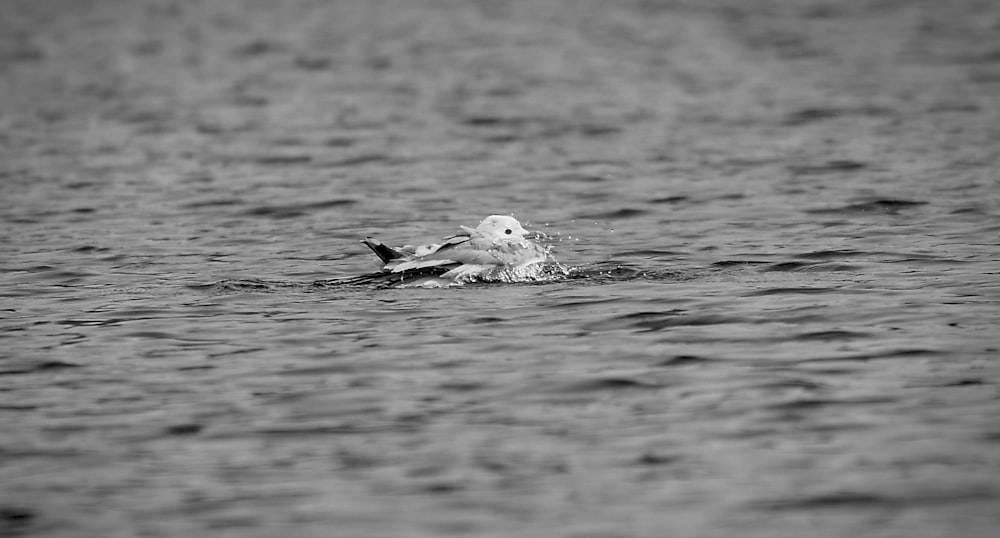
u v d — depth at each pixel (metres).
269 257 28.25
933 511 13.75
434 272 24.42
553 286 24.00
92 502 14.55
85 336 21.19
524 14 90.50
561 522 13.79
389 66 66.69
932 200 33.00
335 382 18.41
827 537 13.30
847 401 16.97
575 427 16.42
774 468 14.97
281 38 80.69
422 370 18.84
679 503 14.16
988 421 16.06
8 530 13.91
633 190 36.31
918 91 54.34
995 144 41.72
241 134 47.88
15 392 18.28
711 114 50.31
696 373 18.33
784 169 38.91
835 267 25.41
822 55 67.31
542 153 43.03
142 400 17.84
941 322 20.58
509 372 18.64
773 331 20.36
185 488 14.85
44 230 31.80
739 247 28.06
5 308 23.39
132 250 29.14
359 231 31.42
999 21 78.38
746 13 87.81
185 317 22.36
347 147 44.62
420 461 15.47
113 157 43.44
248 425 16.78
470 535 13.55
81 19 94.19
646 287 23.81
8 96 59.06
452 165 41.12
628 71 63.19
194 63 70.00
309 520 13.97
